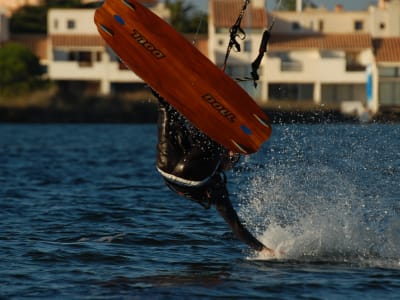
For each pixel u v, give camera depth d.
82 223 54.28
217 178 40.62
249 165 88.69
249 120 39.28
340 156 74.69
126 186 76.94
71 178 85.88
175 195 69.38
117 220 55.47
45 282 38.19
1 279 38.62
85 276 39.38
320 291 36.69
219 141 39.56
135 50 39.28
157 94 40.12
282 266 41.38
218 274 39.72
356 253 44.09
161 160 40.28
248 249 45.59
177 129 40.12
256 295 36.03
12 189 74.69
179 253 44.59
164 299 35.34
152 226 52.94
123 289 36.97
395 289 37.09
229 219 41.44
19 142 161.62
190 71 39.22
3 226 53.00
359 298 35.69
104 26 39.19
